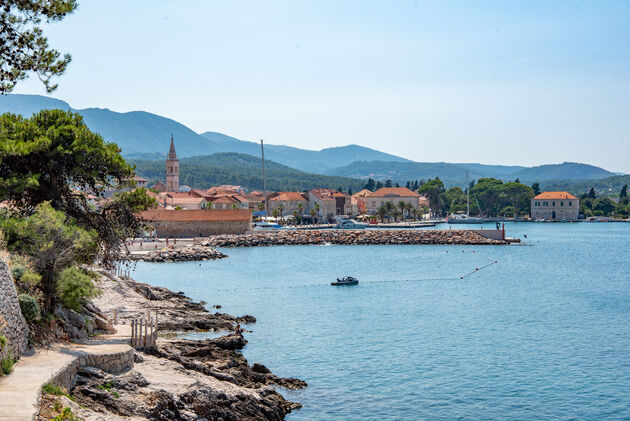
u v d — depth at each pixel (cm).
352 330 7200
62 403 3078
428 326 7475
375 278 12056
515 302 9325
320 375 5447
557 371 5634
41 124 6169
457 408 4712
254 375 4997
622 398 4941
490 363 5862
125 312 6956
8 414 2689
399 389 5106
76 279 4653
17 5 3281
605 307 8925
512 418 4538
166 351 4991
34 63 3362
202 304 8862
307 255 16875
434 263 15012
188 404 3869
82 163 5866
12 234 4772
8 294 3669
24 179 5538
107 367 3947
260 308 8638
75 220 5734
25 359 3659
